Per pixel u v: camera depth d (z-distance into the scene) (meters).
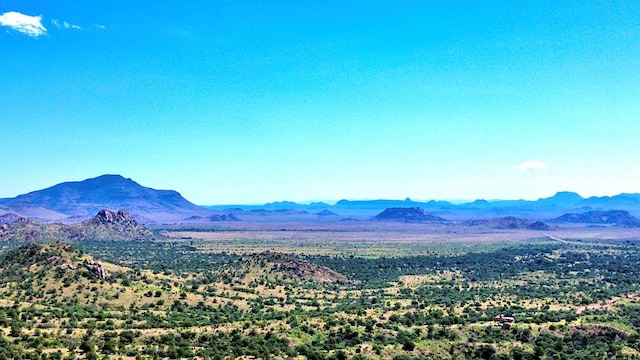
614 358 176.75
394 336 185.38
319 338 178.75
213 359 152.75
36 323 182.88
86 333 174.38
